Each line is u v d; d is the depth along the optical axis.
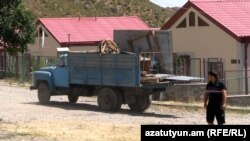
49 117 22.55
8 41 48.91
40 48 53.09
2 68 48.97
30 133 17.59
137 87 24.12
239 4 38.78
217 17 36.44
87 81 26.00
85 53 26.06
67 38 53.22
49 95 27.78
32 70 43.09
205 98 16.83
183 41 38.66
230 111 27.39
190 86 30.98
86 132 18.14
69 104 27.81
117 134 17.78
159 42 26.39
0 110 24.80
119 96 25.02
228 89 34.97
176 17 38.88
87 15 103.75
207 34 36.84
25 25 49.19
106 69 25.14
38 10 98.94
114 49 26.11
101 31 57.09
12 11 48.66
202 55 37.16
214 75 16.64
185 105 28.42
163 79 24.73
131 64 24.11
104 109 25.34
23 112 24.19
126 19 61.84
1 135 17.08
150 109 26.77
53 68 27.67
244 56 34.84
